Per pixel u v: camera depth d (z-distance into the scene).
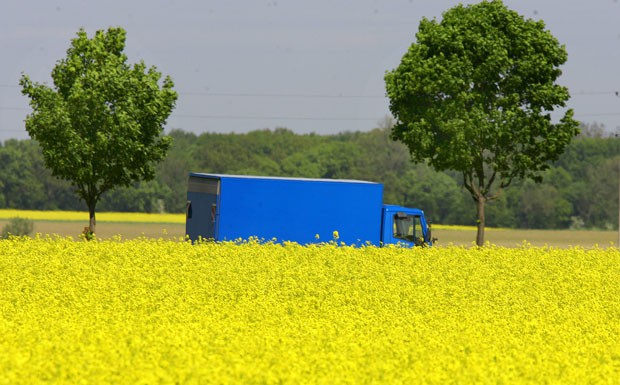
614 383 41.16
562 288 74.25
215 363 40.12
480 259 90.12
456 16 137.62
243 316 56.94
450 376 40.56
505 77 136.50
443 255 90.12
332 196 103.69
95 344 44.16
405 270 80.31
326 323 55.16
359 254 86.69
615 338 55.06
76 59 125.25
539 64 134.88
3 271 72.12
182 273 72.06
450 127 132.38
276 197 102.12
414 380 39.31
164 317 54.16
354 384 38.38
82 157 123.56
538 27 137.62
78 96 121.62
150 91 125.69
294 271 76.00
